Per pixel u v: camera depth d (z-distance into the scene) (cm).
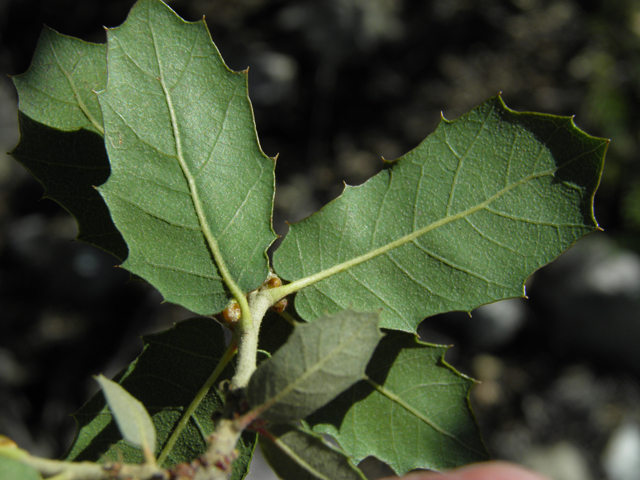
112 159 9
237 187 9
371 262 9
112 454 9
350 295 9
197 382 9
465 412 9
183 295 9
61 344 33
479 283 9
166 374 9
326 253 9
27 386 32
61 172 10
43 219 37
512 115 9
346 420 9
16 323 34
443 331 34
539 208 9
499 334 33
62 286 34
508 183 9
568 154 9
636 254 34
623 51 38
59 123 10
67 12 39
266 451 8
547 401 32
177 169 9
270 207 9
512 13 40
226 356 9
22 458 7
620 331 33
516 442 31
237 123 9
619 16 39
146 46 9
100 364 33
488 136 9
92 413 9
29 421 31
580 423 32
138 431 7
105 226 10
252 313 9
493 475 10
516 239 9
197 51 9
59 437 31
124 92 9
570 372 33
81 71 10
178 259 9
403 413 9
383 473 28
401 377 10
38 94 10
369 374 10
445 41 39
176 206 9
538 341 34
